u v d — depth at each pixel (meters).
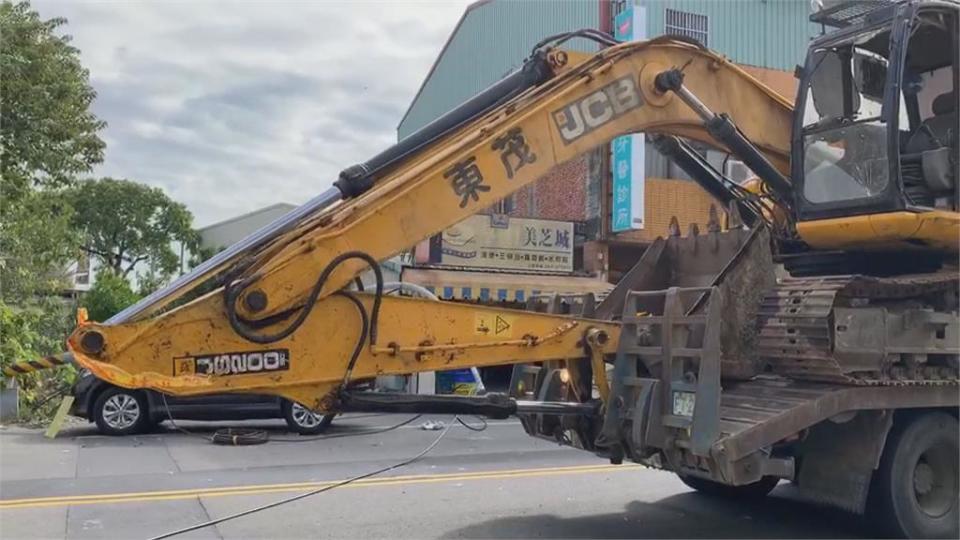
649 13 22.39
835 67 7.86
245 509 7.86
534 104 6.89
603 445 6.95
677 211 21.61
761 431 6.10
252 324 5.68
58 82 21.22
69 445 12.14
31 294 20.47
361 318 5.99
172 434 13.41
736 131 7.69
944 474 7.28
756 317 7.04
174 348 5.54
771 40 23.81
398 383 16.09
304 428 13.53
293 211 6.39
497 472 9.90
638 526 7.43
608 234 21.27
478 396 6.48
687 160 8.90
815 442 7.05
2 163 20.30
